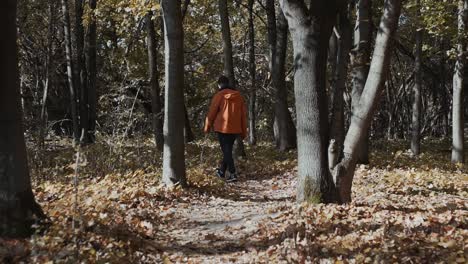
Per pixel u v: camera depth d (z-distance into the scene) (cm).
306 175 739
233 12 2384
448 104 3888
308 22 728
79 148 582
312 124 734
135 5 1196
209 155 1559
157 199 848
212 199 905
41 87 2806
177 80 929
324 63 735
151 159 1298
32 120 1411
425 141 3028
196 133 2802
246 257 555
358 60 895
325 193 733
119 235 584
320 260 516
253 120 2377
